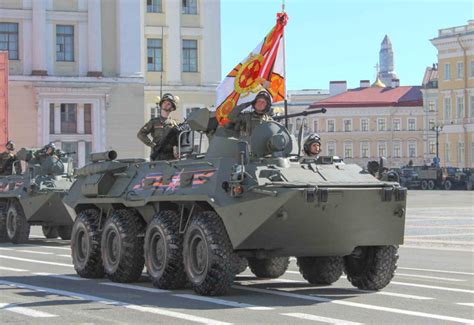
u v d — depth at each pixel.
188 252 10.94
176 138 13.09
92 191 13.12
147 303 10.23
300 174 10.63
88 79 49.78
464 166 87.25
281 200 9.93
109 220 12.62
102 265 13.00
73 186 14.35
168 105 13.57
